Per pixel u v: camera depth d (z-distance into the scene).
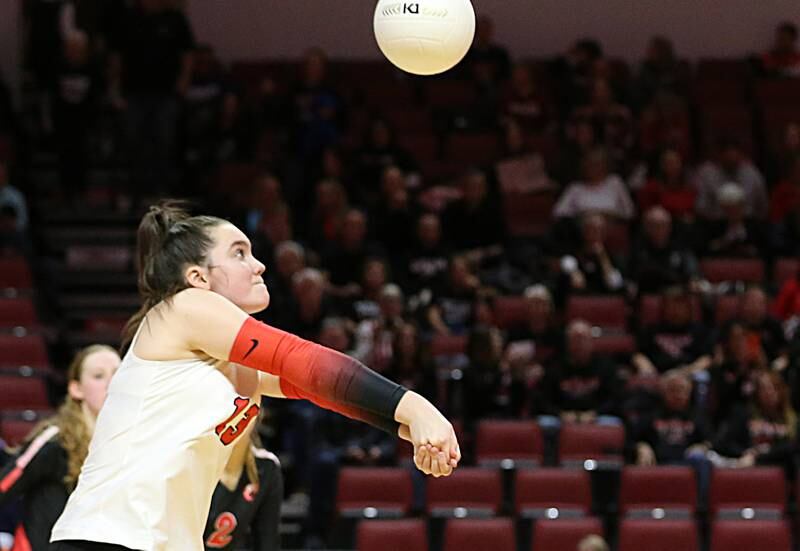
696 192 28.09
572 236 26.14
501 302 24.17
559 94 31.02
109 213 27.78
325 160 27.64
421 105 30.59
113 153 28.95
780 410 20.94
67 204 27.95
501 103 30.12
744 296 22.92
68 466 9.54
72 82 28.03
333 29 32.66
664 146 28.67
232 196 27.77
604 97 29.59
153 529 5.43
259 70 31.67
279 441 21.36
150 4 27.64
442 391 21.47
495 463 20.11
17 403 20.45
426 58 6.74
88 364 9.64
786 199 28.03
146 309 5.82
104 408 5.62
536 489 19.39
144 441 5.50
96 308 26.44
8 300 23.11
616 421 21.14
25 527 9.55
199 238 5.75
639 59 32.78
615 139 29.36
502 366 21.52
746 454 20.66
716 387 21.70
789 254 26.73
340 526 19.19
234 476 9.34
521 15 32.72
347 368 5.35
